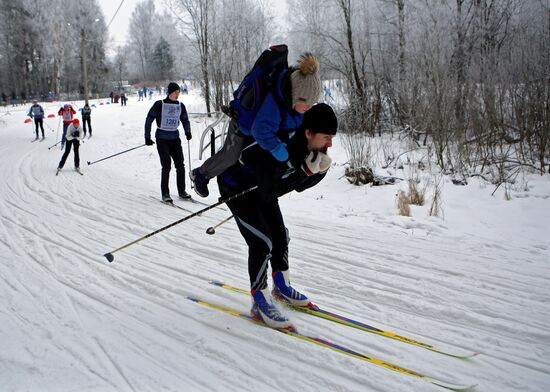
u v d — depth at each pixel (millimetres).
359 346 2629
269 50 2545
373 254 4285
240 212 2844
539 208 5734
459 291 3418
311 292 3465
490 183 6938
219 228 5180
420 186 7023
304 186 2922
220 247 4469
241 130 2631
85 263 4004
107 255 3316
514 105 8031
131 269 3859
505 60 8406
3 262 3990
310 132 2627
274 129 2484
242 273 3799
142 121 20172
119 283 3566
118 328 2852
